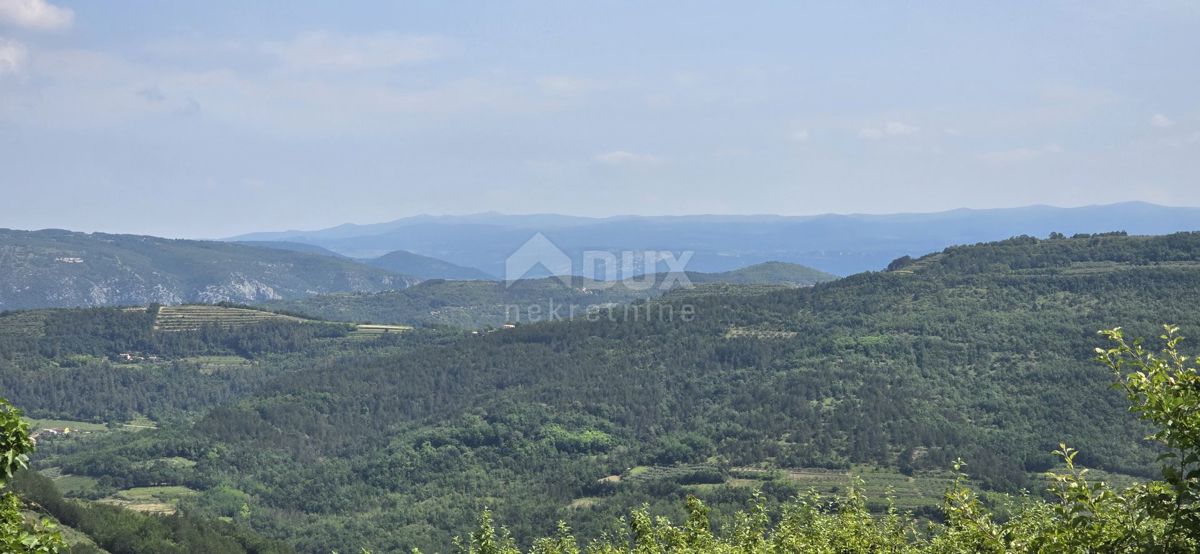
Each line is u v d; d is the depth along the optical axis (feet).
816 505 125.29
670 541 128.77
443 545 366.43
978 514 50.29
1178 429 39.14
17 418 48.29
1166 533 39.86
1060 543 43.32
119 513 349.00
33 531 50.90
